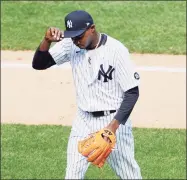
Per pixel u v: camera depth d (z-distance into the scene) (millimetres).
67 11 35344
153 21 34031
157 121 24172
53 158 21578
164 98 25953
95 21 34094
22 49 31156
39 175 20594
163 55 30438
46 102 25672
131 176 17141
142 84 27141
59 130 23438
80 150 15609
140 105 25328
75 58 16047
